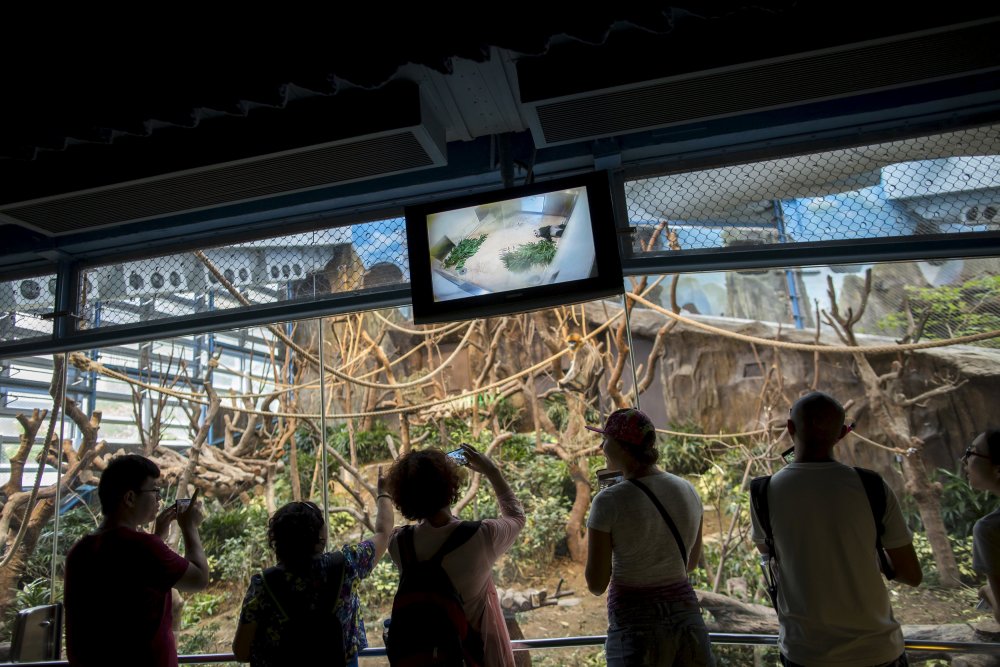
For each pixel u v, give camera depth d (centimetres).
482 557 197
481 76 294
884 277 960
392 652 185
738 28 259
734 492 830
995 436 202
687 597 203
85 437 801
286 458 1007
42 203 319
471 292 307
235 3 241
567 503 855
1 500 697
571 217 305
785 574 190
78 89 253
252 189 323
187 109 250
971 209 302
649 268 324
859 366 802
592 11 221
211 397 849
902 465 768
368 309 357
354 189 361
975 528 199
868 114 312
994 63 259
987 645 230
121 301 392
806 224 319
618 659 199
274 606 193
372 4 233
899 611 630
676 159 339
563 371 952
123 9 250
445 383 1037
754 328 1039
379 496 238
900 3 243
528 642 267
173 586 227
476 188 364
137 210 333
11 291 408
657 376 1098
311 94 293
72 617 215
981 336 590
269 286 375
